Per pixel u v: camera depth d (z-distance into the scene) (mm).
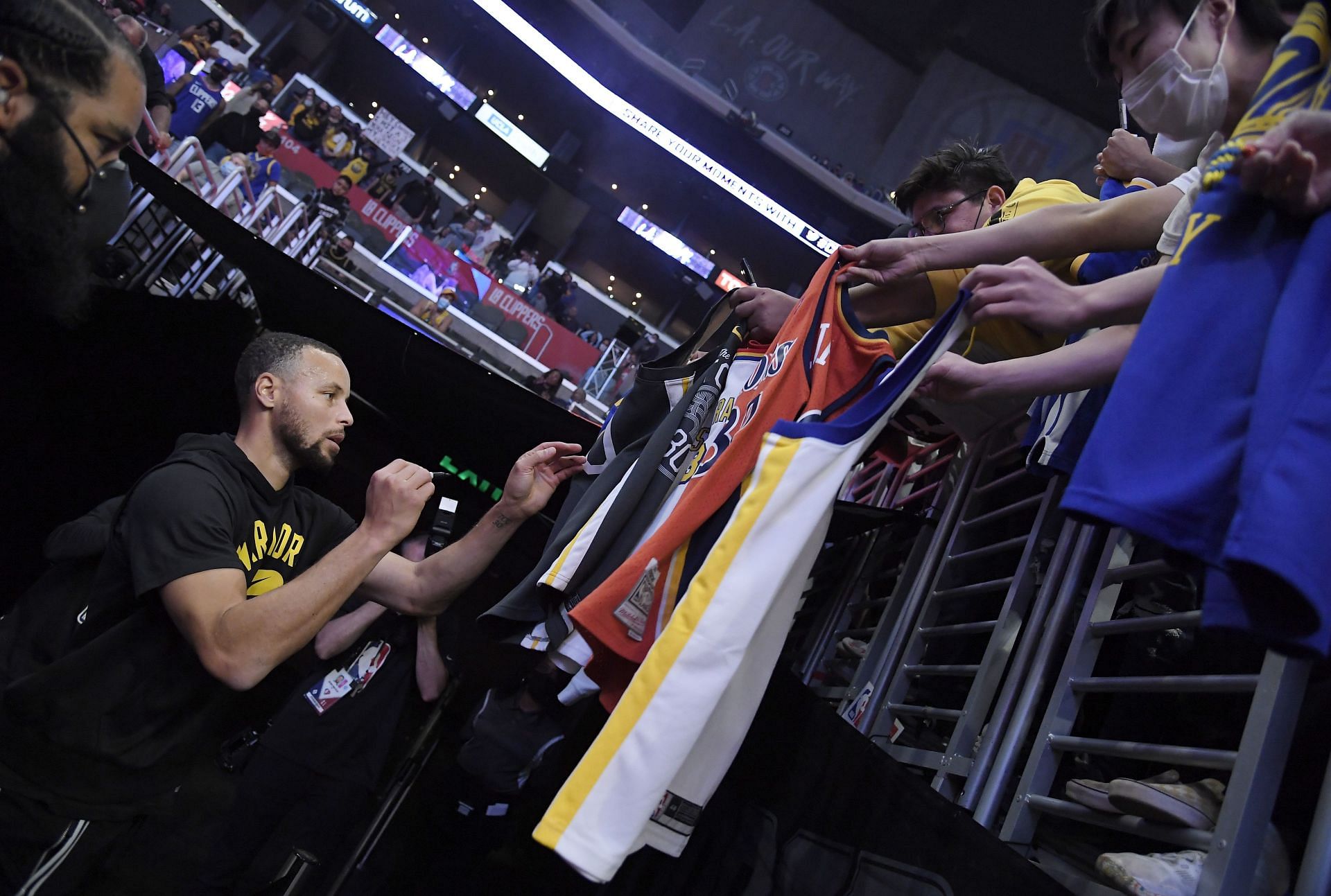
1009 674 2074
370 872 3447
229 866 2932
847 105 15508
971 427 2928
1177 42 1100
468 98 15203
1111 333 1237
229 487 1928
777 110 15641
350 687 3105
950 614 2682
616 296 17344
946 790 2199
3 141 1404
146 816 2104
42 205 1501
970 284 1223
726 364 1812
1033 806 1755
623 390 9625
